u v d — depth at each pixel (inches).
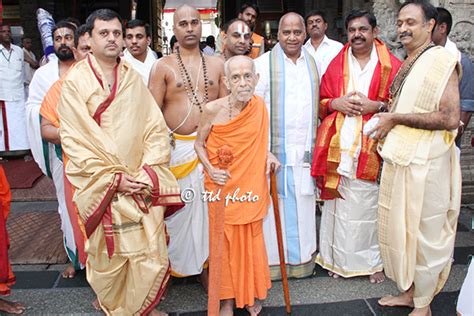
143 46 159.6
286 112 126.0
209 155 109.0
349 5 286.4
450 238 108.6
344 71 127.1
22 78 249.9
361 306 118.0
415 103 104.0
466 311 98.7
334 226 132.5
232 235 108.3
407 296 116.4
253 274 109.7
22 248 153.1
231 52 143.3
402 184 105.2
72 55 135.7
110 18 101.9
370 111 123.0
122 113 102.7
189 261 123.9
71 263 137.5
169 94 120.1
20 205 197.0
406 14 105.0
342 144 125.1
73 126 101.0
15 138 250.1
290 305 117.5
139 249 101.7
